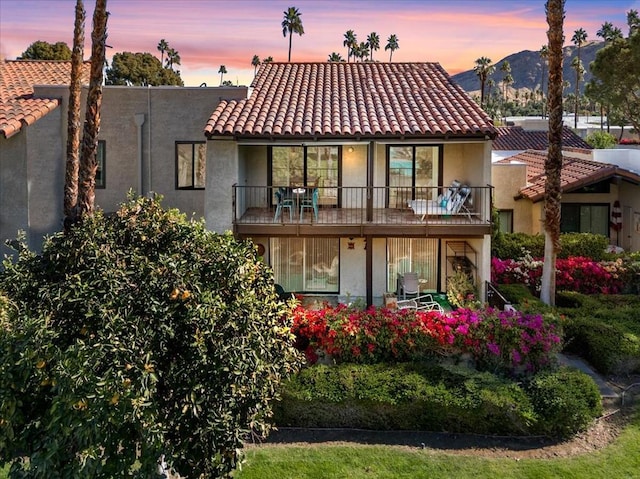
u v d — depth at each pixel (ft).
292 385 36.78
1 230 57.26
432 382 37.27
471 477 30.71
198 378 21.56
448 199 58.44
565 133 136.56
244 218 59.82
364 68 78.59
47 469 19.53
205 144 62.90
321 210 65.00
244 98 63.26
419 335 40.93
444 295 63.93
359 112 60.85
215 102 63.00
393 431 36.24
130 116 62.80
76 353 19.70
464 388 36.70
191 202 63.57
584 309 53.83
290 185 66.64
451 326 41.32
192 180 63.46
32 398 20.71
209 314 21.85
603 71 114.83
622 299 57.36
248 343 22.72
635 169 83.76
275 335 26.27
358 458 32.65
